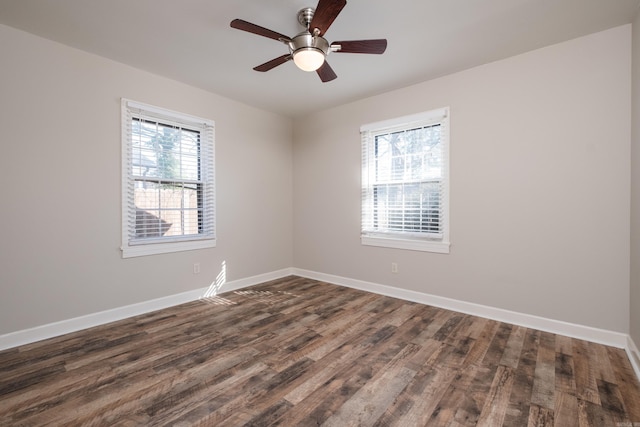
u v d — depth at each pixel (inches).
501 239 112.6
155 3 80.4
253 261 164.7
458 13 84.4
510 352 88.6
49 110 99.4
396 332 102.8
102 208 111.3
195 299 138.8
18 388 71.8
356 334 101.3
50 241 100.2
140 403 66.6
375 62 113.0
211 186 145.1
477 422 60.6
